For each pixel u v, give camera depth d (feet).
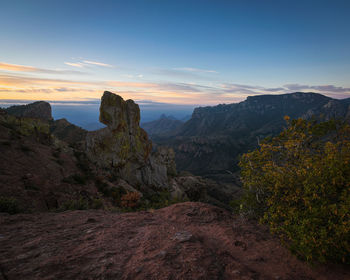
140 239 14.46
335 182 13.41
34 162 68.28
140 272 9.79
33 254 11.33
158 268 10.14
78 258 11.12
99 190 77.36
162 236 14.99
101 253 11.91
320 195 14.43
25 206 43.04
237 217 22.59
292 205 15.42
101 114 117.29
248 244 15.23
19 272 9.30
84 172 87.30
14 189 46.93
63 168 78.23
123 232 16.08
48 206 48.42
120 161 114.73
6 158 60.49
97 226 17.54
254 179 21.27
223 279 9.91
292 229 13.51
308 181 14.96
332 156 15.60
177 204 25.80
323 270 11.73
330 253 11.57
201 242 14.82
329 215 12.60
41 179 59.62
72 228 16.98
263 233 17.70
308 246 11.88
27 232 15.39
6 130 81.41
